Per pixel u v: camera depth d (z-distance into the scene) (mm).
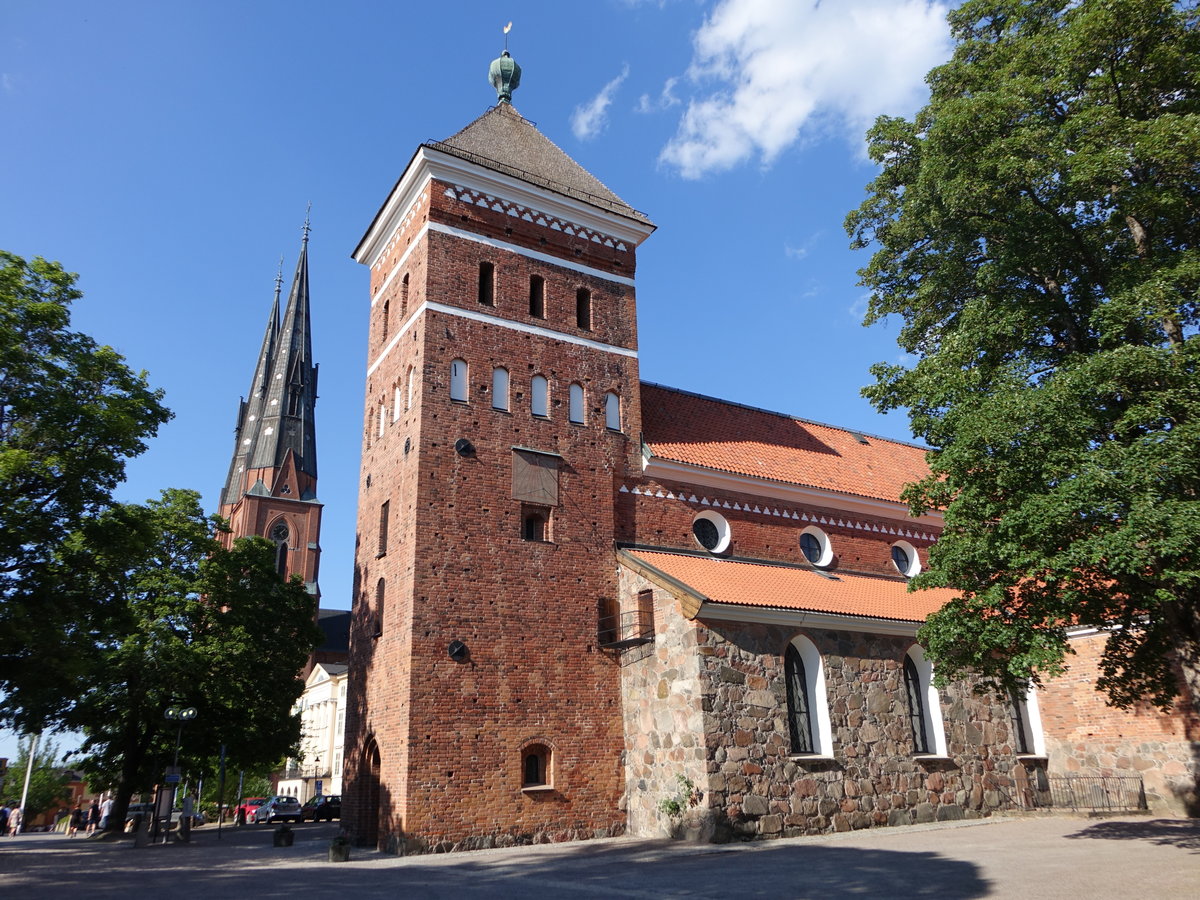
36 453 24594
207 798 87438
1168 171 17859
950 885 14266
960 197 21062
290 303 105812
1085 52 18984
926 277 26391
